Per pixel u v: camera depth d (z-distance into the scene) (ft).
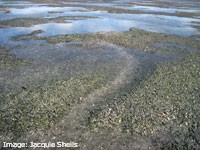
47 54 105.70
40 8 227.81
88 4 269.85
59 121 59.31
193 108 66.69
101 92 74.18
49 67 91.30
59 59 100.27
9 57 99.45
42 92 71.46
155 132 57.06
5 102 65.87
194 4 312.91
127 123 59.47
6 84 76.33
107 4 276.82
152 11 240.12
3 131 55.01
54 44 120.26
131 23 181.06
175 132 57.31
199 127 59.11
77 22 172.65
